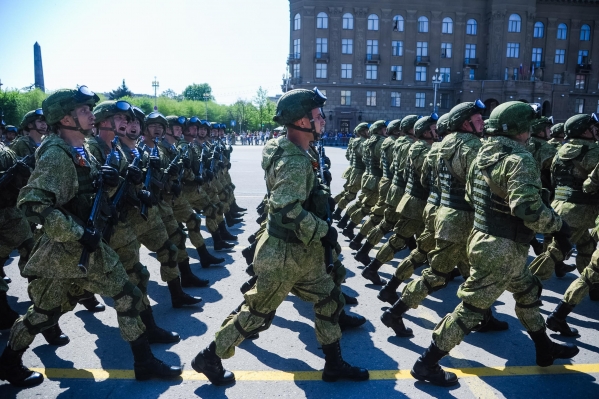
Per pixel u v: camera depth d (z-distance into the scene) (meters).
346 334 4.40
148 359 3.47
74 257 3.10
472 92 54.91
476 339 4.34
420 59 56.47
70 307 3.45
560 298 5.45
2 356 3.36
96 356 3.92
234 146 56.41
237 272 6.21
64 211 3.04
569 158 5.09
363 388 3.48
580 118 5.07
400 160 5.79
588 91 58.41
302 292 3.37
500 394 3.41
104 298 5.32
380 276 6.20
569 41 57.25
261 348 4.12
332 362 3.51
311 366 3.81
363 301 5.23
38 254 3.11
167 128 6.31
